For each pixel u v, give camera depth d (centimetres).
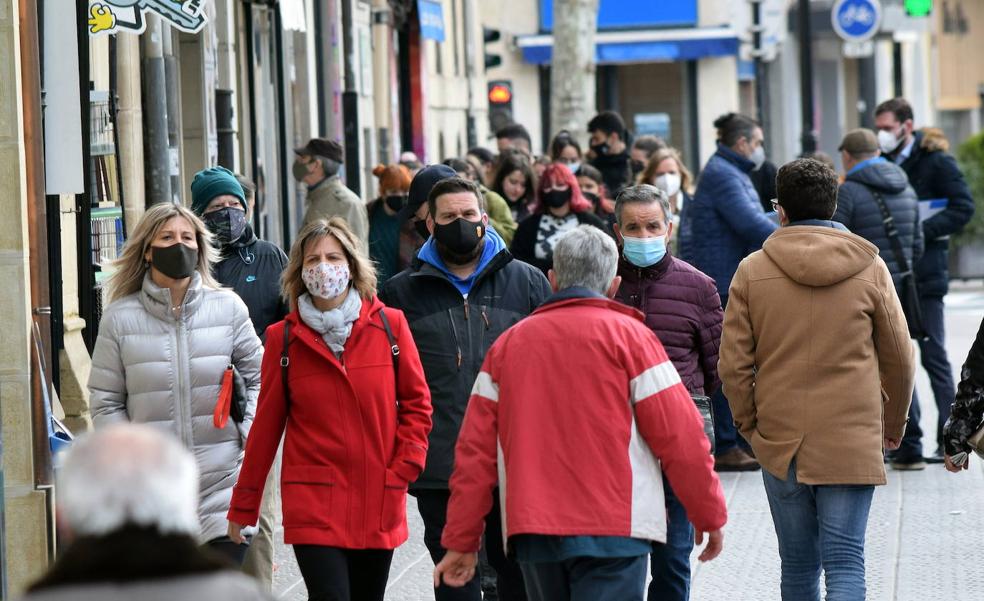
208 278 1781
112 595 745
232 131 4075
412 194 2220
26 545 1888
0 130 1883
